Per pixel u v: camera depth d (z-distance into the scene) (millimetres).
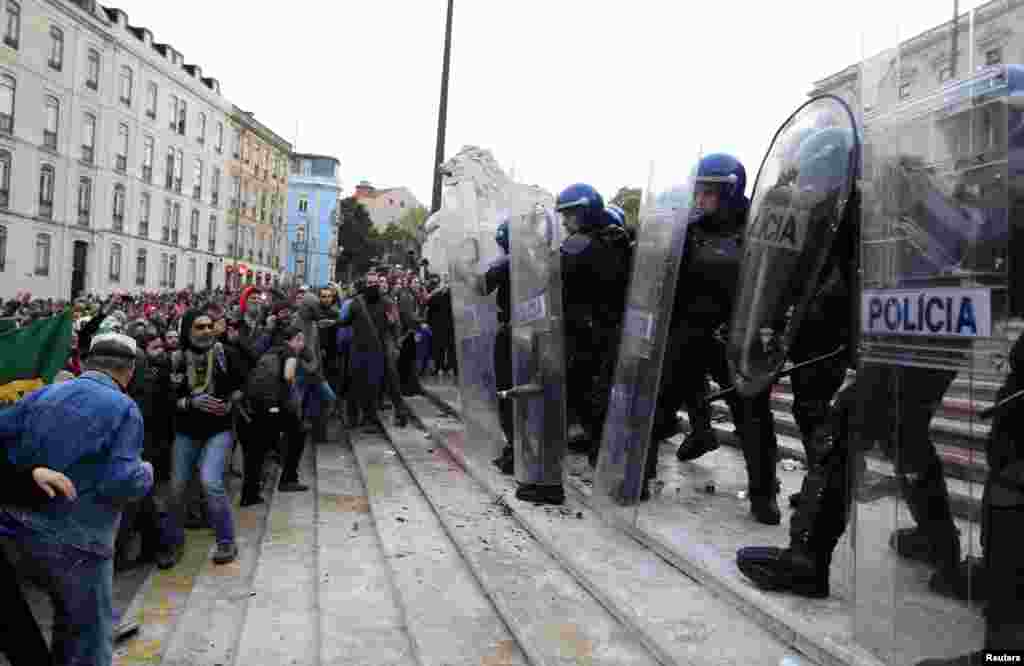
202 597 4676
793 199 3838
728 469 6430
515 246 5797
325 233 77062
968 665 2463
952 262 2516
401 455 7945
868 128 2895
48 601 4801
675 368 5137
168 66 47188
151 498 5375
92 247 41062
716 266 4984
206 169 53562
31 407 3189
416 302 13523
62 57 37750
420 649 3426
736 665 2906
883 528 2752
